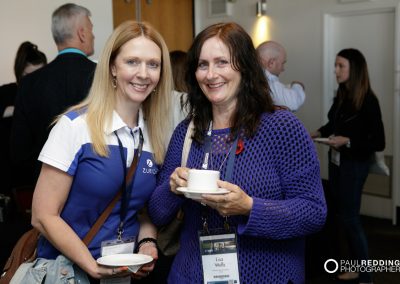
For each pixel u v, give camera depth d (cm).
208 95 146
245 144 143
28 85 233
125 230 159
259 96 145
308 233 141
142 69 151
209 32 146
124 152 154
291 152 140
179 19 598
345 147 318
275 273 144
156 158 165
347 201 322
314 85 531
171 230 167
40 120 231
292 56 547
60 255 152
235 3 592
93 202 150
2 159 302
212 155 148
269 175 141
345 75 329
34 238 167
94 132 147
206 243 144
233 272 142
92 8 459
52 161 144
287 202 138
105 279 153
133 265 143
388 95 479
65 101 228
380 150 320
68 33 238
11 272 161
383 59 481
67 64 233
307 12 528
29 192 279
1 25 405
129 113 158
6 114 318
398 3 458
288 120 142
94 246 153
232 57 142
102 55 153
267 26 565
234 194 131
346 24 508
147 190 161
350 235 325
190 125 158
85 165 148
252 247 143
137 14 538
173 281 155
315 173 142
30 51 337
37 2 427
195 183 132
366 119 316
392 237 436
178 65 266
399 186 477
